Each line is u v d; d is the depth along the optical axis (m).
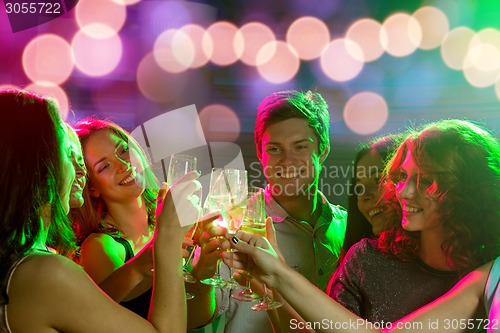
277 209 2.83
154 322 1.71
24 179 1.58
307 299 1.86
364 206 2.55
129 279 2.14
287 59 7.78
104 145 2.59
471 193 1.96
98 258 2.46
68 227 1.77
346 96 7.50
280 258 1.97
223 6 7.73
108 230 2.59
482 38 6.84
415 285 2.05
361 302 2.14
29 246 1.59
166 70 6.68
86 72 7.48
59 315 1.55
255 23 7.77
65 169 1.71
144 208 2.77
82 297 1.57
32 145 1.61
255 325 2.72
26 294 1.54
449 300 1.87
